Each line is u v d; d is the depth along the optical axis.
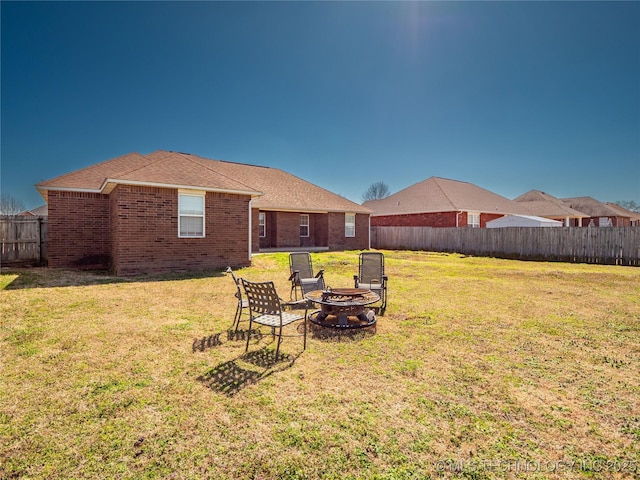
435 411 2.97
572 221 34.91
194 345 4.57
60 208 12.20
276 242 20.75
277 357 4.16
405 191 31.94
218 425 2.74
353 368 3.88
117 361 4.01
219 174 13.48
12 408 2.96
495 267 14.35
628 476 2.21
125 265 10.32
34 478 2.14
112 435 2.60
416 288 8.98
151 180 10.61
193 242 11.62
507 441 2.57
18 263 12.80
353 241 23.30
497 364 4.01
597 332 5.24
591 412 2.99
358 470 2.24
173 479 2.15
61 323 5.49
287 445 2.49
